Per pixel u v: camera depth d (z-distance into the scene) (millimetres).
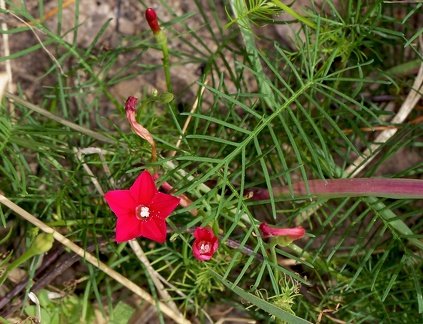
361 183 189
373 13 239
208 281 210
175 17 232
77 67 228
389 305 225
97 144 236
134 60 230
